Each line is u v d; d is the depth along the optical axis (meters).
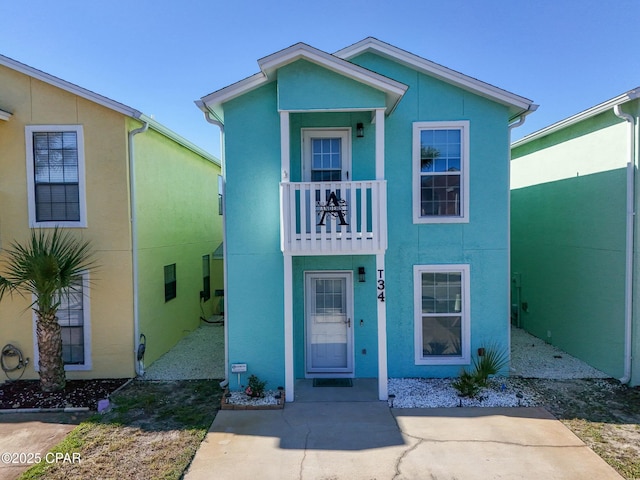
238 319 7.50
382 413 6.41
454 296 7.94
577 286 9.01
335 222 6.83
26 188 8.05
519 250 11.86
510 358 8.68
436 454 5.16
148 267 9.05
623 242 7.62
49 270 6.98
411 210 7.87
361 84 6.86
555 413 6.32
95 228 8.17
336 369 8.08
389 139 7.84
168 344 10.27
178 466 4.94
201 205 13.14
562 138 9.59
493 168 7.80
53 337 7.43
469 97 7.77
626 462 4.91
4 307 8.11
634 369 7.44
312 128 7.79
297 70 6.89
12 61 7.77
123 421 6.21
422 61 7.64
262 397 7.02
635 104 7.39
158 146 9.70
